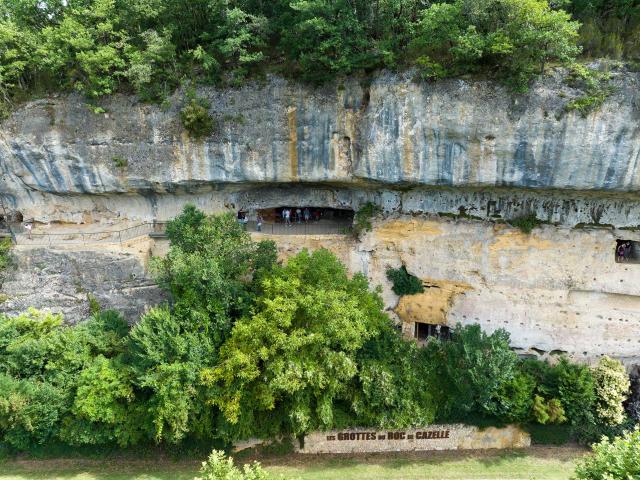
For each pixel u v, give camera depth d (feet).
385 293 105.81
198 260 80.79
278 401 86.53
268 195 108.68
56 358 86.79
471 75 80.18
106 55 89.45
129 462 88.12
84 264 101.55
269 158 94.94
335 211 116.57
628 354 94.63
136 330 81.56
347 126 90.43
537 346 98.17
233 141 93.97
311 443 89.56
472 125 81.35
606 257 91.97
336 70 86.69
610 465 57.52
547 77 76.95
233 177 98.02
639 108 73.67
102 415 80.89
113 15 94.94
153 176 98.94
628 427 87.51
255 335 77.71
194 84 92.79
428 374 90.22
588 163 79.41
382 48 82.17
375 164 90.48
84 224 110.73
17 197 106.93
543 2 71.87
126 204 108.99
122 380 82.28
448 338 105.09
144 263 101.86
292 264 81.97
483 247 97.19
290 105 90.58
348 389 87.92
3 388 81.66
